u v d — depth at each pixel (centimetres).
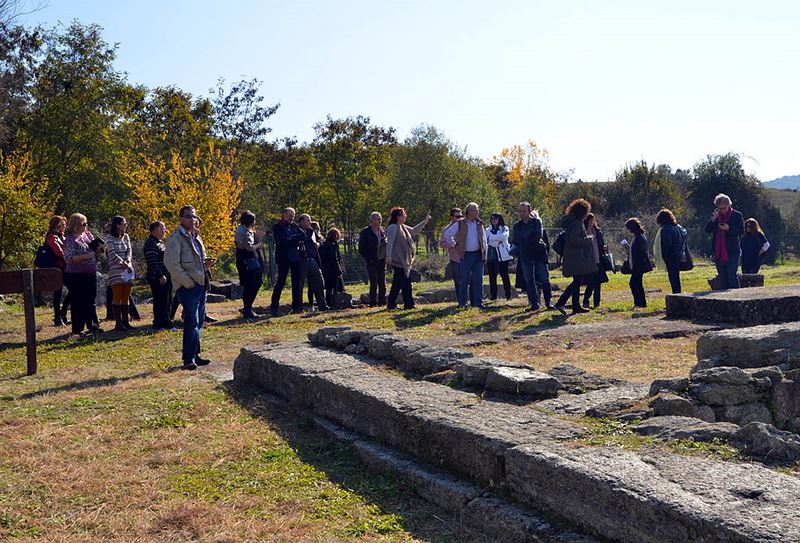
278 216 5044
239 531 400
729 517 288
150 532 405
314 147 5144
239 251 1358
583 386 564
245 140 5141
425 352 678
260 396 709
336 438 562
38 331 1303
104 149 4025
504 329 1060
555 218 5491
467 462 438
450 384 601
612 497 331
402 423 503
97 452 549
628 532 323
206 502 444
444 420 468
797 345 646
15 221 2367
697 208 5506
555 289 1844
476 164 4988
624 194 5491
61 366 934
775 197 7619
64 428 613
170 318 1302
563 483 361
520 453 392
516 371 574
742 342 634
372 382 600
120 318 1232
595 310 1250
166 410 663
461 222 1342
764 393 509
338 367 679
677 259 1305
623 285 1997
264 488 470
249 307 1371
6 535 404
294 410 654
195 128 4488
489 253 1559
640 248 1281
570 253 1227
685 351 831
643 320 1080
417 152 4653
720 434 421
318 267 1448
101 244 1238
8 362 972
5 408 693
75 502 452
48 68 3994
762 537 271
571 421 469
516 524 370
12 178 2594
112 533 404
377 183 4959
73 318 1209
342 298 1531
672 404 480
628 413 475
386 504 437
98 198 4031
